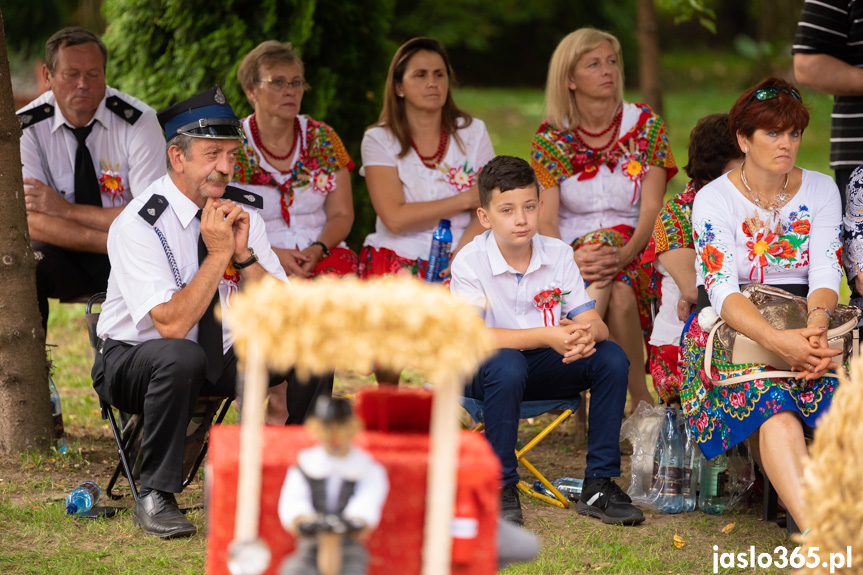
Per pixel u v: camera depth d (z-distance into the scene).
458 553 3.94
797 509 6.45
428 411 4.58
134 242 6.97
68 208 9.07
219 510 4.02
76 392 10.95
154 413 6.72
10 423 8.41
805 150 31.33
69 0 26.11
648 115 9.48
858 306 7.71
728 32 54.53
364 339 3.66
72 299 9.54
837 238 7.23
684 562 6.59
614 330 9.23
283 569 3.80
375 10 12.41
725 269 7.10
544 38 46.72
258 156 9.43
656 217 9.23
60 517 7.05
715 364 7.05
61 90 8.99
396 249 9.62
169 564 6.30
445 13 44.56
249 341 3.80
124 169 9.38
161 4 11.88
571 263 7.79
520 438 9.88
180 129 7.02
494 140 32.44
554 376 7.60
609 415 7.50
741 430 6.87
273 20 11.77
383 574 4.00
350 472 3.85
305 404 7.26
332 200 9.91
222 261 6.95
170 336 6.84
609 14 45.94
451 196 9.61
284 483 3.97
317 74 12.08
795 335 6.62
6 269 8.32
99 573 6.13
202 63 11.84
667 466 7.73
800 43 9.48
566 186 9.43
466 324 3.70
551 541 6.93
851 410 4.32
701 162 8.05
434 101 9.43
